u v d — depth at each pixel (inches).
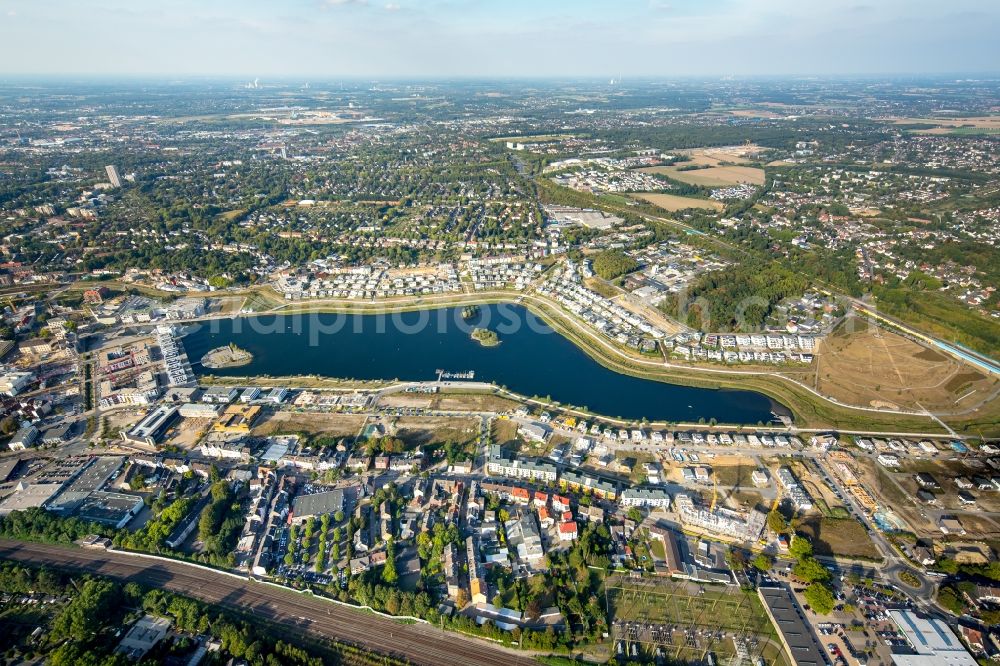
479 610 6948.8
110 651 6358.3
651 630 6712.6
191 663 6250.0
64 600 7091.5
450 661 6412.4
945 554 7770.7
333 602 7130.9
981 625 6742.1
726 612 6958.7
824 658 6328.7
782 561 7682.1
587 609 6934.1
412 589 7214.6
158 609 6899.6
